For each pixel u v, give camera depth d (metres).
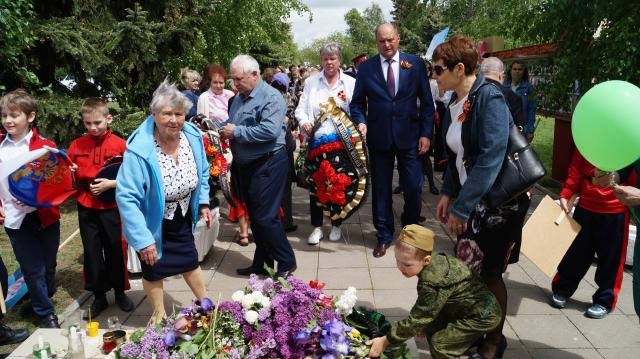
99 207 3.86
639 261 2.74
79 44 6.97
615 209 3.67
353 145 5.05
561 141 8.05
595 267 4.74
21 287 4.14
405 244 2.72
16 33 5.84
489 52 8.94
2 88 6.01
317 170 5.21
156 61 7.89
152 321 3.33
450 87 2.96
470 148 2.88
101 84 7.93
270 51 27.22
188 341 2.75
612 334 3.59
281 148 4.36
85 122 3.86
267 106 4.15
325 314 2.79
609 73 5.18
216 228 5.33
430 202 7.23
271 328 2.74
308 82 5.55
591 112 2.57
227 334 2.79
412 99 5.01
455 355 2.85
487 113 2.75
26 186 3.57
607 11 4.99
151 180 3.11
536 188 7.86
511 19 6.45
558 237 3.25
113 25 7.86
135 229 3.07
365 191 5.14
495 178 2.75
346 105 5.43
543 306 4.02
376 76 5.01
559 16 5.44
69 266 5.03
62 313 4.07
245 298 2.79
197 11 8.74
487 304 2.76
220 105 6.12
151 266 3.34
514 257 3.19
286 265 4.53
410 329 2.73
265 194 4.32
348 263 4.96
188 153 3.33
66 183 3.76
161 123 3.01
